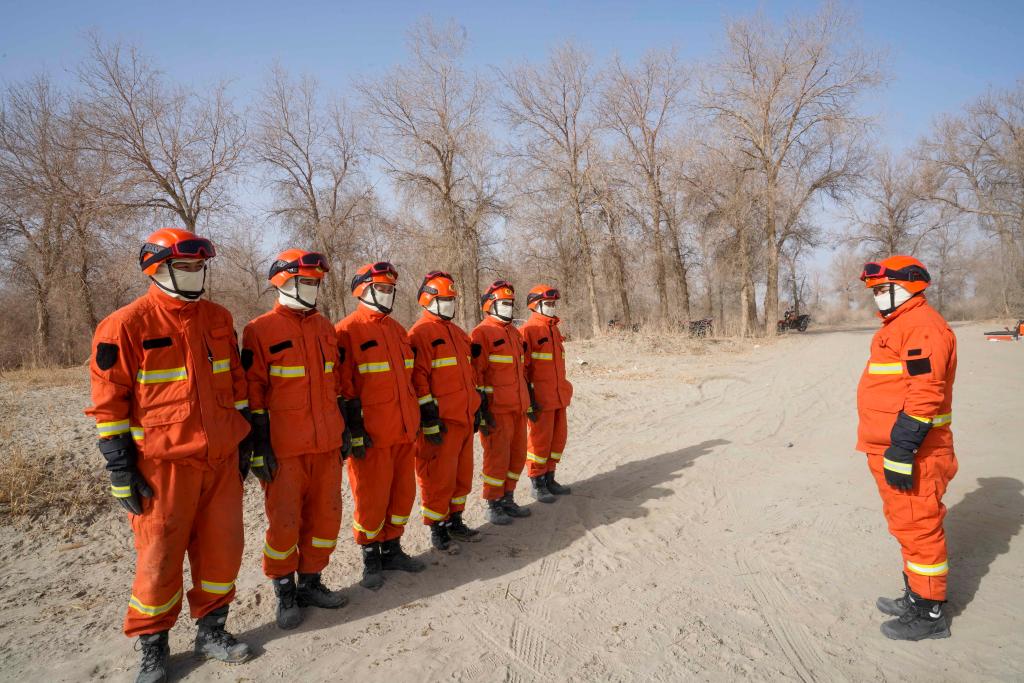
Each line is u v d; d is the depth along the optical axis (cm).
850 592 418
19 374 1223
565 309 3428
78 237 2141
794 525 540
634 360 2033
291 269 396
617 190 3091
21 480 588
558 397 628
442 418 499
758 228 3447
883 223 4778
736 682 323
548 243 3378
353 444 430
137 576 334
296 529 396
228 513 357
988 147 3794
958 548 461
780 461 757
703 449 838
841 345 2645
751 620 388
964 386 1152
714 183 3241
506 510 593
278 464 391
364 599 436
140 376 331
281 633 390
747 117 3291
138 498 330
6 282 2328
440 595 439
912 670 327
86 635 395
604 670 339
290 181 2972
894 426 350
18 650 375
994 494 556
